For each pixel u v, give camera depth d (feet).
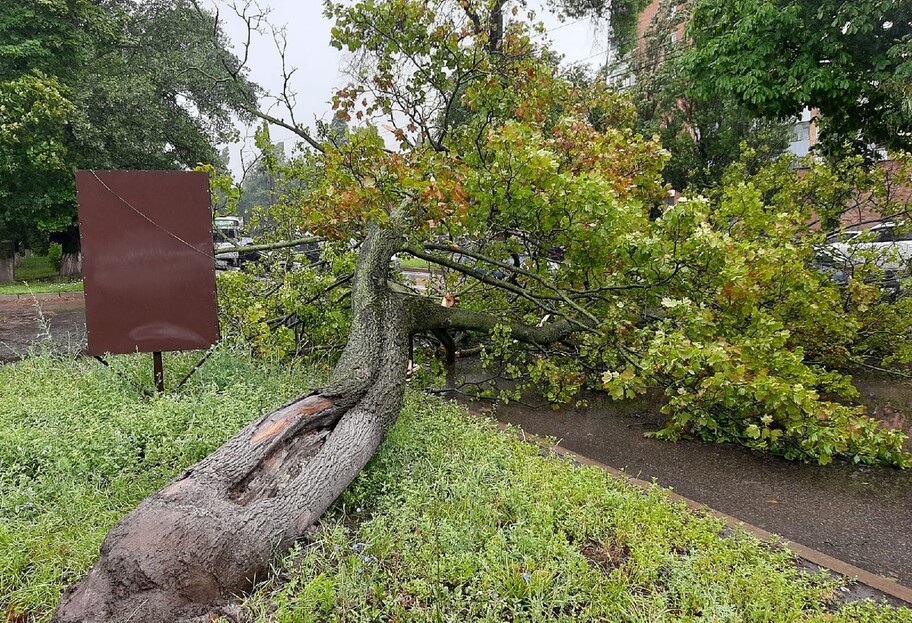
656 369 14.01
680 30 66.18
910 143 28.91
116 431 11.03
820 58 29.50
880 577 8.75
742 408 14.43
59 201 53.57
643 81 58.23
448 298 20.53
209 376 14.87
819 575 8.35
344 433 10.58
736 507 11.69
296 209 22.86
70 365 17.39
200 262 14.24
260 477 9.15
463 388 20.42
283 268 20.72
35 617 6.97
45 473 10.12
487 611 7.13
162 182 13.88
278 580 7.84
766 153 54.13
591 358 17.62
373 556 8.20
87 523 8.64
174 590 6.98
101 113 55.31
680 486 12.69
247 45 21.58
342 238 19.17
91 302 13.66
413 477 10.62
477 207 15.31
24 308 42.04
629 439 15.76
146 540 7.16
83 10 54.29
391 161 14.84
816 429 13.02
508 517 9.53
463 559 7.95
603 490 10.43
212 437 10.95
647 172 19.69
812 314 18.37
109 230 13.66
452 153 18.66
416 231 16.51
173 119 63.57
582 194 14.35
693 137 57.82
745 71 31.01
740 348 13.62
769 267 15.52
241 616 7.07
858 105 30.17
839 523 11.01
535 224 15.92
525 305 20.29
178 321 14.19
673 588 7.74
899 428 16.65
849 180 24.79
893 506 11.71
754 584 7.77
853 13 26.50
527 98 20.42
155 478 10.10
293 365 17.08
